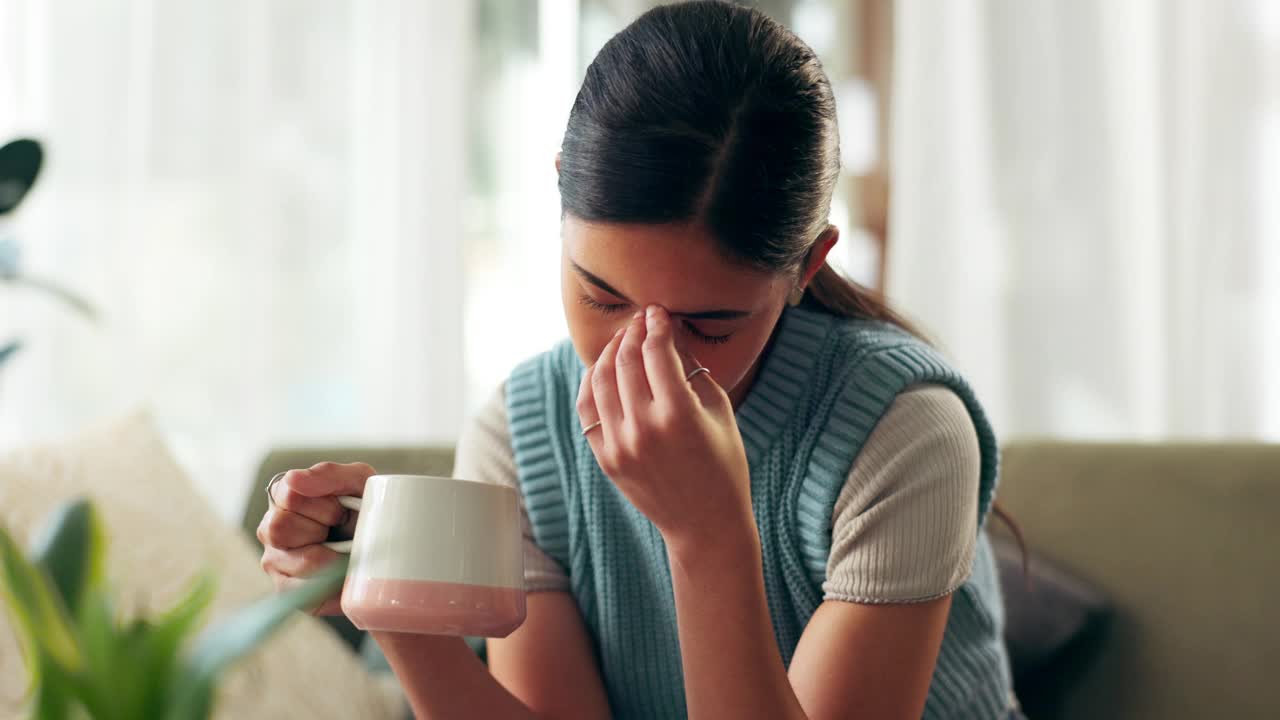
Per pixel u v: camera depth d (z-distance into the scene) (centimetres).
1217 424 268
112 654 41
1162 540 140
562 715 101
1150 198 273
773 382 99
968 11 279
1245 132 268
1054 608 140
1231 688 130
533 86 285
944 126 279
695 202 72
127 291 247
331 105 262
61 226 244
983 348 277
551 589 106
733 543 77
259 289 255
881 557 90
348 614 68
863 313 106
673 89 73
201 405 251
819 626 91
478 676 87
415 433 265
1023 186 278
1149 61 273
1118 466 147
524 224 283
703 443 74
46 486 145
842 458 94
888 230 292
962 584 101
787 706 78
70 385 242
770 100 74
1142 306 273
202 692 38
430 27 268
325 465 78
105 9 247
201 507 160
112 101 248
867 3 294
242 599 150
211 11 254
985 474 101
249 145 255
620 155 73
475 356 282
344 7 264
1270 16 267
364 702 150
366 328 263
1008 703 107
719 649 77
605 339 80
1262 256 266
